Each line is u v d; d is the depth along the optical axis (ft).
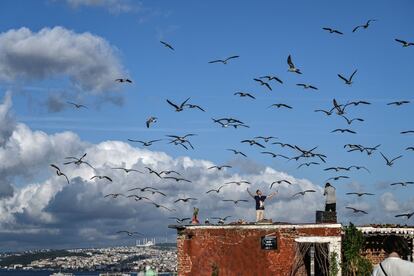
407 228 164.76
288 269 166.30
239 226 170.81
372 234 164.66
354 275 161.38
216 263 171.63
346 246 163.12
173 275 191.93
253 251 168.96
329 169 166.30
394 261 42.60
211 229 173.47
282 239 167.53
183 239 175.42
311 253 163.63
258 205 173.78
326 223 164.55
